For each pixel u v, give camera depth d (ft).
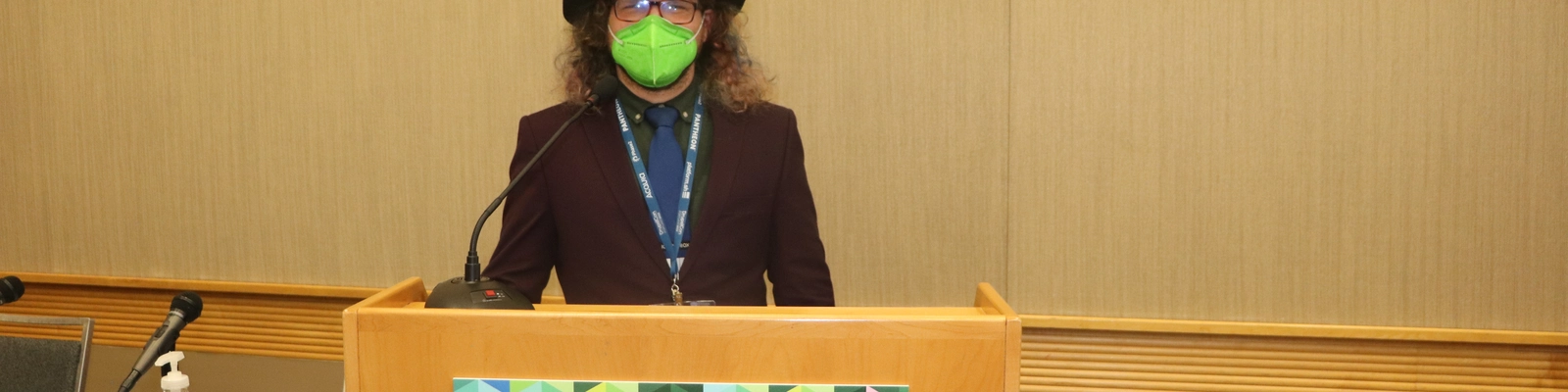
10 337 5.92
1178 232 8.68
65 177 10.07
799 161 5.49
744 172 5.23
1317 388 8.81
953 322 3.36
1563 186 8.11
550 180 5.22
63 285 10.34
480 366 3.44
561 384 3.42
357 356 3.46
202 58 9.64
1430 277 8.43
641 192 5.19
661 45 4.99
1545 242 8.21
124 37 9.73
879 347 3.38
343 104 9.49
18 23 9.89
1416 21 8.13
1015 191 8.83
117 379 10.32
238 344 10.09
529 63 9.12
